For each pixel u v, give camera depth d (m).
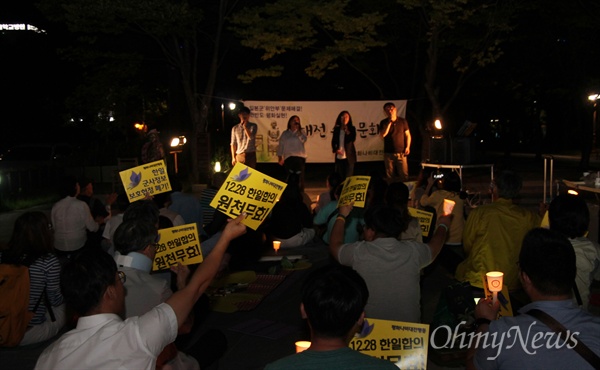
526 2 18.67
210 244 8.00
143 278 4.11
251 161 17.30
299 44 19.31
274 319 7.35
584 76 23.08
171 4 17.36
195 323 6.89
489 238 6.08
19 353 6.39
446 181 9.00
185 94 21.34
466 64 20.97
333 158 18.39
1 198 17.34
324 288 2.63
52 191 19.55
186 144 23.91
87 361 2.69
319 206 11.04
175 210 8.57
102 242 7.59
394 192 6.29
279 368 2.57
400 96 26.09
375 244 4.52
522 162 27.97
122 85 21.89
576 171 22.61
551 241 2.95
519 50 24.72
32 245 6.41
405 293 4.46
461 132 15.55
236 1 19.62
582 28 21.66
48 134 34.44
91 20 17.33
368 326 3.82
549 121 42.28
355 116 18.36
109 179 22.06
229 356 6.27
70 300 2.88
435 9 17.38
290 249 10.89
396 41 24.66
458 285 5.64
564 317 2.87
